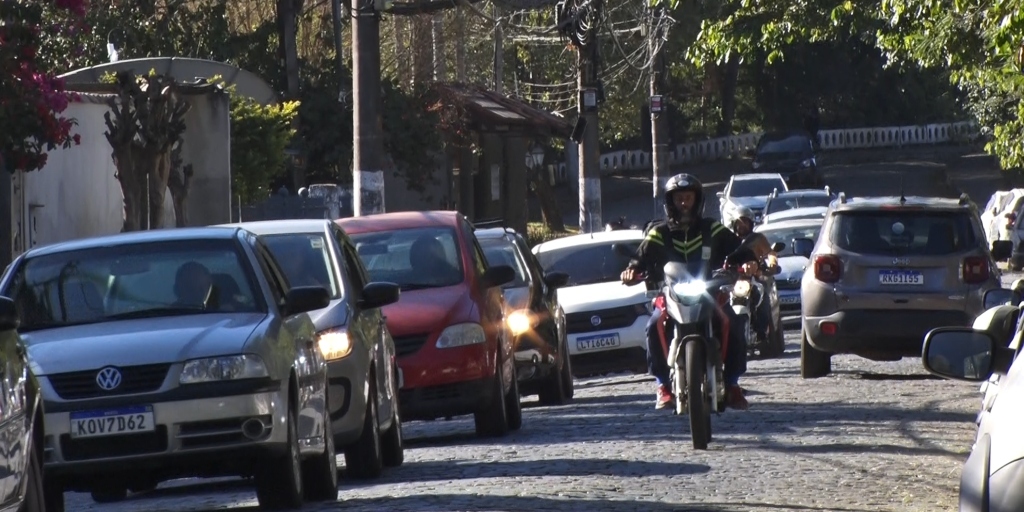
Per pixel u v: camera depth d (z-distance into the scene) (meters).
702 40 82.50
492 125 153.00
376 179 72.88
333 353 40.50
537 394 69.56
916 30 75.25
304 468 36.78
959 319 62.22
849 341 63.31
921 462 41.66
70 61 91.25
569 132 161.25
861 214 64.06
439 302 51.22
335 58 136.38
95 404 32.69
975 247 62.72
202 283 36.50
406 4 76.44
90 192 79.50
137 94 68.56
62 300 36.31
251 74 98.38
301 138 125.88
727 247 43.94
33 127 53.91
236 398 32.97
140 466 32.84
